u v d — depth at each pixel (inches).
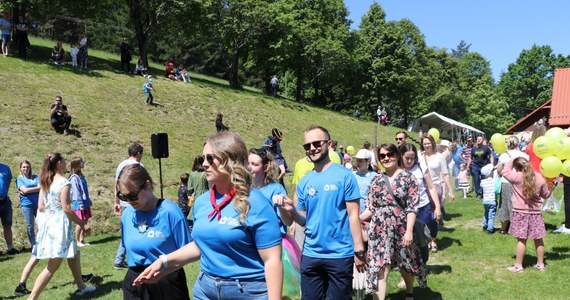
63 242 239.3
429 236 222.4
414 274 216.7
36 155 590.2
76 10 1178.0
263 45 1587.1
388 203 215.8
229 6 1422.2
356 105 2353.6
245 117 1096.8
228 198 112.5
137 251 143.9
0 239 415.2
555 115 1391.5
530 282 265.1
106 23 2351.1
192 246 123.9
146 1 1234.0
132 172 140.6
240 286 112.3
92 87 900.0
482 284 265.1
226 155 111.3
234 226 110.7
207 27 1403.8
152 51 2433.6
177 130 868.0
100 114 794.8
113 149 693.9
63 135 674.2
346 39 1829.5
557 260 300.0
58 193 239.5
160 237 142.2
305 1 1795.0
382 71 2026.3
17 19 1045.8
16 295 269.6
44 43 1344.7
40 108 729.0
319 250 173.9
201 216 117.0
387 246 212.8
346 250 172.9
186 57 2460.6
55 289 283.1
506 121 2834.6
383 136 1407.5
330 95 2440.9
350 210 174.1
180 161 728.3
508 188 366.6
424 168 275.7
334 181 174.9
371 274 211.8
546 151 346.3
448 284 267.6
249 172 114.1
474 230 397.4
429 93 2522.1
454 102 2600.9
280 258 111.5
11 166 546.3
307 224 179.0
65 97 806.5
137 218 144.6
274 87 1504.7
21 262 365.4
